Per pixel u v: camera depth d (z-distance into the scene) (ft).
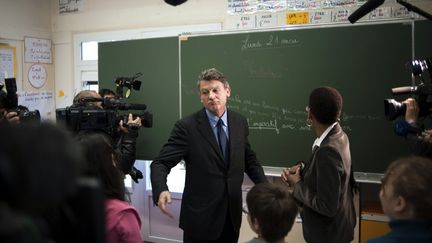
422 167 3.24
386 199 3.36
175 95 10.57
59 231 1.48
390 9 9.18
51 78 13.65
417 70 6.05
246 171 7.41
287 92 9.33
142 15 12.22
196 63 10.21
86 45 13.30
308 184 5.72
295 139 9.34
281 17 10.32
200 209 6.57
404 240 3.08
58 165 1.27
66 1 13.37
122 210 4.30
